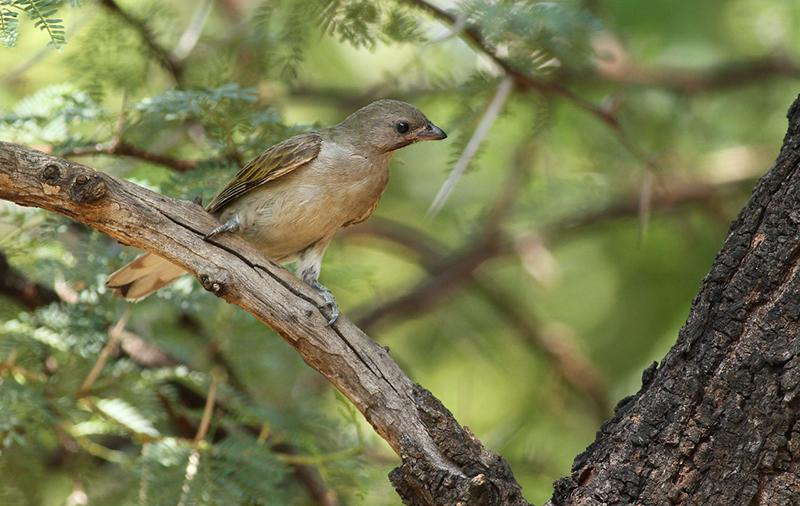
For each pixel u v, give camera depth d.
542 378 15.45
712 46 15.12
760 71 14.89
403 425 7.42
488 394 15.66
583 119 14.17
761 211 7.11
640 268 15.78
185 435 11.76
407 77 14.00
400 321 14.98
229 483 10.14
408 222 16.66
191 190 10.59
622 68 14.52
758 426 6.77
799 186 6.96
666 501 6.92
